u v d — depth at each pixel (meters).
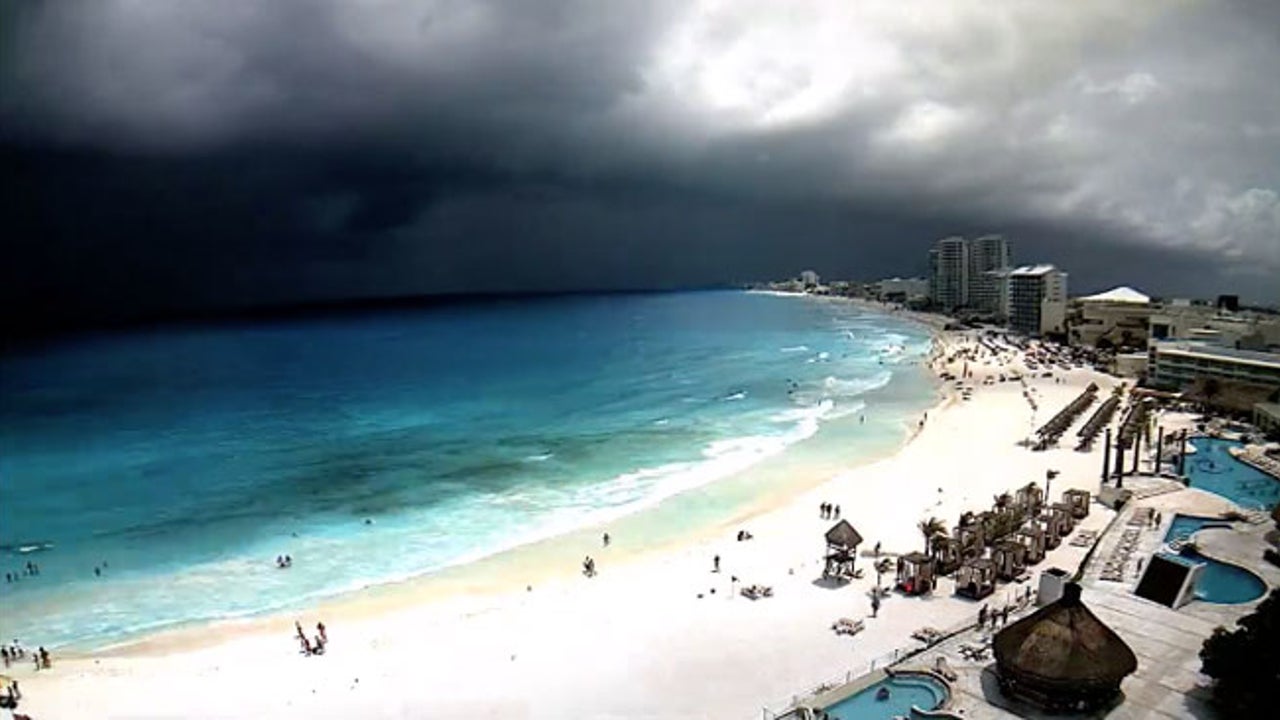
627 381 175.38
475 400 152.25
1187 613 49.72
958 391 147.38
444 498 85.94
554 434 118.81
